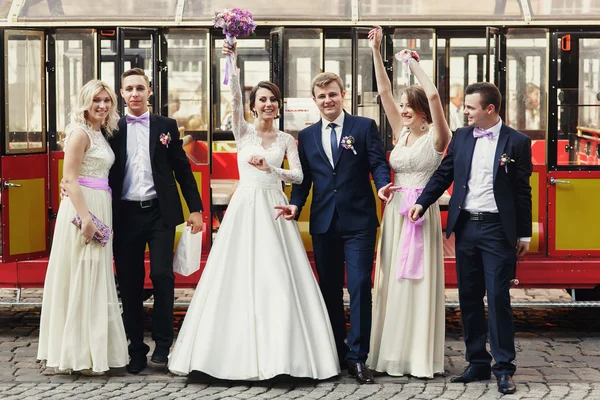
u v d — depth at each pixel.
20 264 8.44
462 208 6.70
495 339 6.61
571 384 6.78
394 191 6.96
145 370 7.14
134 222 7.07
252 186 6.95
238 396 6.43
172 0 8.45
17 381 6.86
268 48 8.77
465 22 8.34
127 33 8.31
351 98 8.38
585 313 9.50
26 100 8.28
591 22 8.31
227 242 6.88
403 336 6.93
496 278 6.59
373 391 6.56
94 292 6.87
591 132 8.42
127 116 7.13
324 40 8.39
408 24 8.35
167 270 7.08
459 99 8.62
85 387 6.68
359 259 6.85
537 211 8.45
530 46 8.38
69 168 6.81
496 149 6.61
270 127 7.07
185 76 8.42
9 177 8.20
